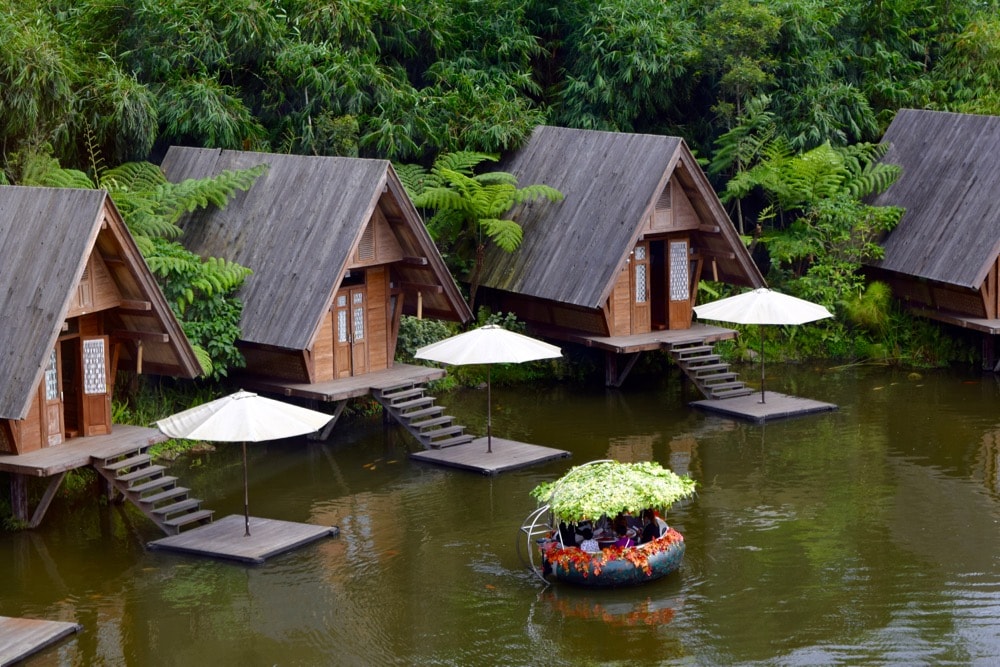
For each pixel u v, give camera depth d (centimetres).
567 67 4759
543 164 4022
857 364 4134
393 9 4400
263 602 2434
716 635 2284
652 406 3709
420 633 2305
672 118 4675
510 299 4016
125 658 2225
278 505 2942
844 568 2559
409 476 3130
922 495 2962
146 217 3353
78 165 3741
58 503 2923
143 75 4034
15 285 2678
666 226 3753
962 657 2191
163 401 3344
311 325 3206
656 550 2483
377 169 3288
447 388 3869
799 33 4491
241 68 4131
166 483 2808
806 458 3231
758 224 4381
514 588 2488
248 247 3397
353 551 2667
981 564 2570
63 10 4216
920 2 4953
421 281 3475
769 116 4403
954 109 4719
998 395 3775
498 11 4691
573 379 3991
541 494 2509
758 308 3516
